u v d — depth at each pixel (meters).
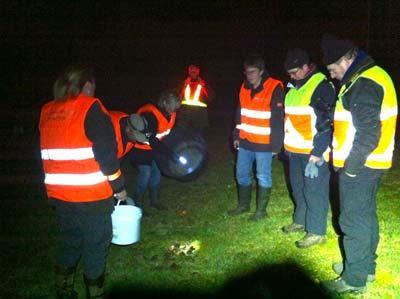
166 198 5.27
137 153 4.43
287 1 18.11
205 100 6.68
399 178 5.86
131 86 14.84
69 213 2.88
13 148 7.68
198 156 4.50
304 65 3.70
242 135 4.47
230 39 18.53
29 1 17.70
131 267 3.69
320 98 3.64
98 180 2.82
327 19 17.23
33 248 4.04
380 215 4.62
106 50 18.30
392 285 3.31
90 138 2.75
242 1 18.84
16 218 4.73
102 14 18.97
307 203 3.90
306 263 3.67
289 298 3.25
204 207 4.97
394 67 14.57
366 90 2.81
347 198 3.04
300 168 4.05
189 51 18.38
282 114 4.20
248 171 4.66
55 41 17.88
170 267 3.67
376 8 15.21
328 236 4.11
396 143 7.67
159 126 4.30
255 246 4.00
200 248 4.00
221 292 3.34
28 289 3.41
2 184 5.85
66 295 3.06
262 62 4.21
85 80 2.82
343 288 3.21
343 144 3.04
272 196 5.24
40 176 6.20
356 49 2.93
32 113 10.77
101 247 2.98
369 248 3.12
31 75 15.39
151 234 4.28
